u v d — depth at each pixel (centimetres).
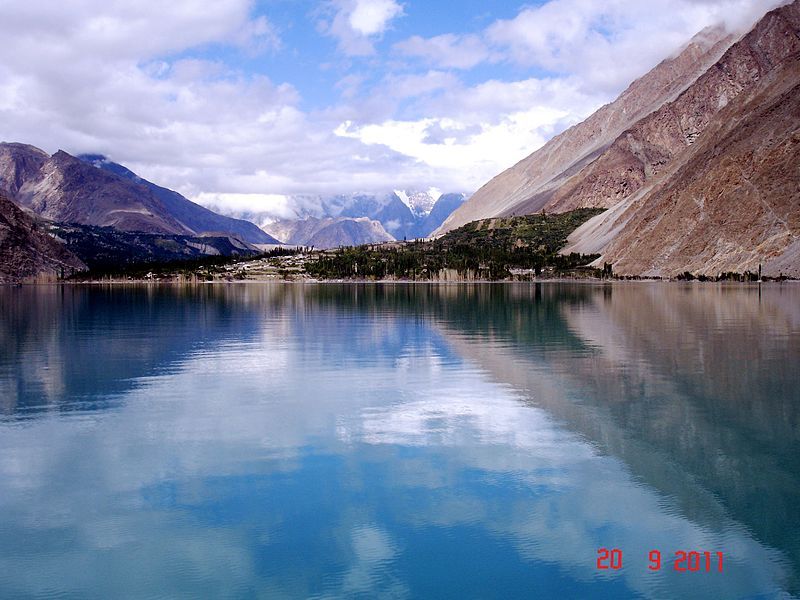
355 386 3922
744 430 2897
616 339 5962
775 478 2334
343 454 2633
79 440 2841
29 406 3456
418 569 1770
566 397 3550
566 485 2292
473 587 1692
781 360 4669
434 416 3189
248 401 3544
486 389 3788
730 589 1670
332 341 6106
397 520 2039
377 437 2855
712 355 4922
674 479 2333
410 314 9400
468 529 1978
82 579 1738
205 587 1698
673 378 4041
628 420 3080
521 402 3456
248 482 2347
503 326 7369
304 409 3353
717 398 3494
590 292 16075
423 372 4359
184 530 1992
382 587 1692
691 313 8731
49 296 17438
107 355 5269
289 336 6588
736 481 2319
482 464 2502
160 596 1664
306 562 1809
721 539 1916
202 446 2750
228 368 4606
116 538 1947
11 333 7050
